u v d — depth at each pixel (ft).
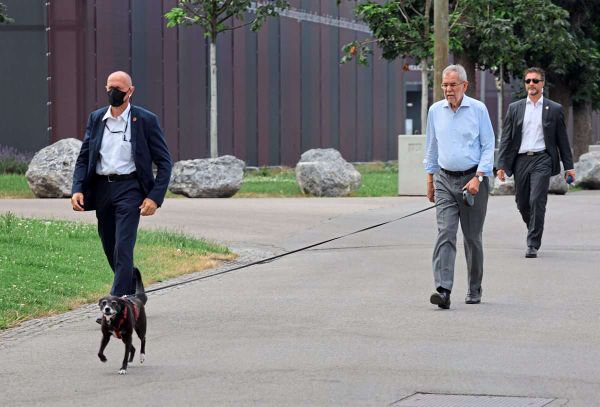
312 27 364.79
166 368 65.21
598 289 92.84
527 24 279.49
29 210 160.76
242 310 85.25
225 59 321.11
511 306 85.05
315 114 367.86
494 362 65.05
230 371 63.87
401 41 269.44
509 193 201.16
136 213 78.95
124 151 78.74
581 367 63.46
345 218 152.87
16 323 81.87
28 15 285.02
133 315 64.13
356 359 66.49
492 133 86.07
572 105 341.62
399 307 85.20
